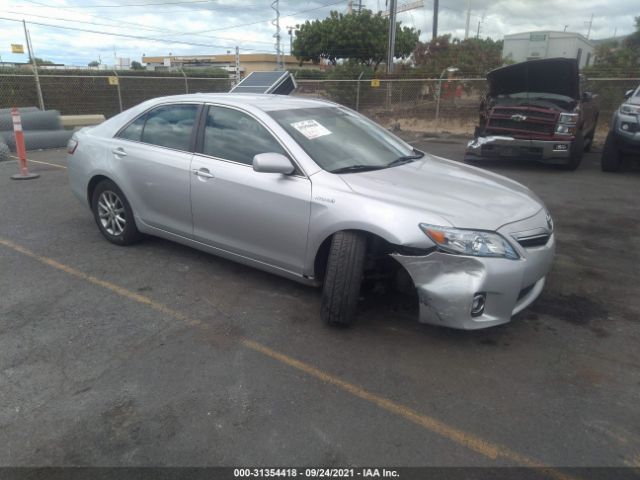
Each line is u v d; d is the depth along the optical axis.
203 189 4.15
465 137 15.90
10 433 2.56
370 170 3.87
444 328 3.60
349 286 3.36
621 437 2.57
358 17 32.44
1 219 6.02
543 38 20.23
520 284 3.22
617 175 9.40
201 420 2.66
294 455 2.44
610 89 14.98
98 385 2.94
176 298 4.02
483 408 2.78
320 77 28.86
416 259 3.19
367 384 2.97
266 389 2.92
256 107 4.12
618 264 4.89
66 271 4.53
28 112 12.90
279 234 3.77
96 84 17.34
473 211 3.31
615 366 3.19
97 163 4.95
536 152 9.59
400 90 18.88
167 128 4.56
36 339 3.41
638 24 25.64
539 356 3.29
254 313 3.79
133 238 5.02
